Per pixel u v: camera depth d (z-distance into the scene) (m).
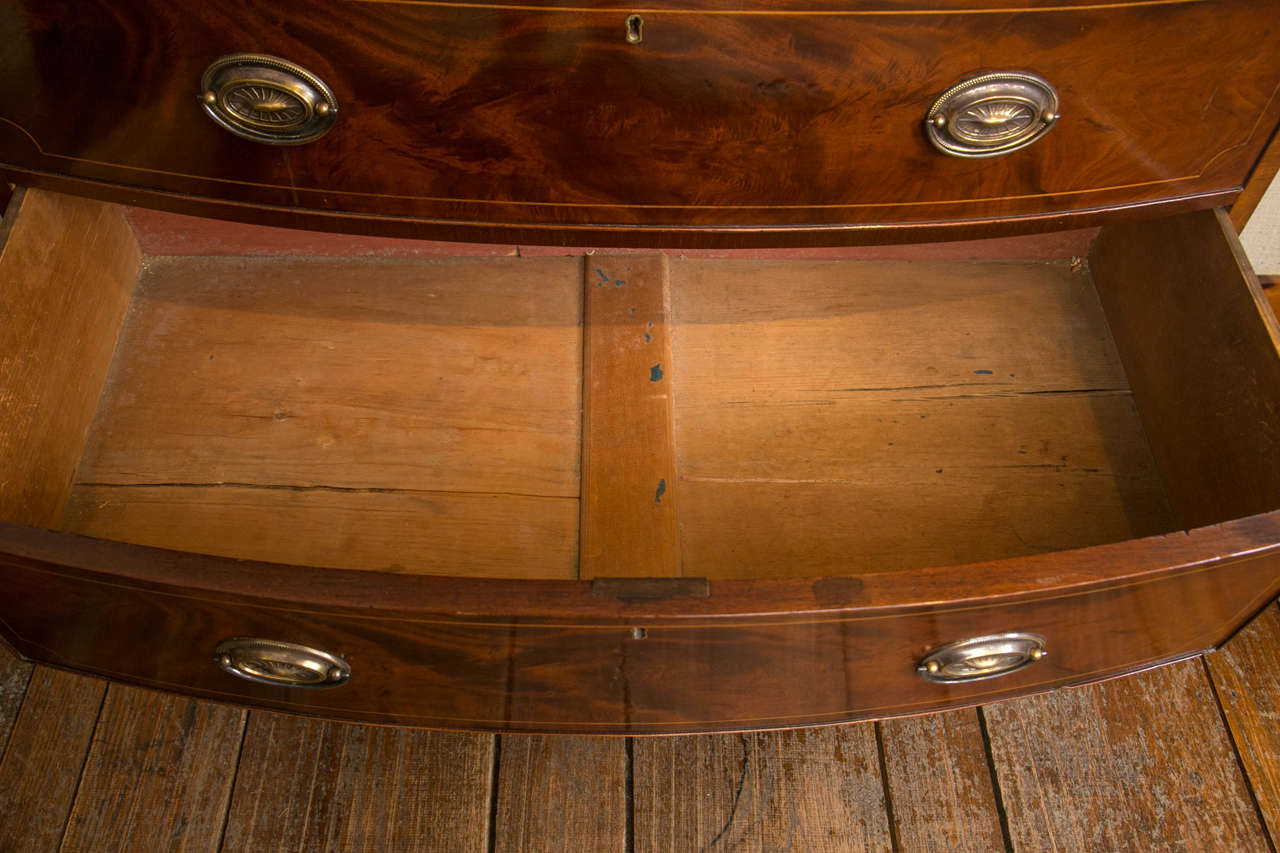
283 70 0.82
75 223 0.99
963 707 0.97
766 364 1.06
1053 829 1.02
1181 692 1.09
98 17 0.79
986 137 0.86
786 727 0.95
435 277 1.11
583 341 1.06
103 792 1.03
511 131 0.86
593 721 0.93
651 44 0.80
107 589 0.78
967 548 0.98
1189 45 0.82
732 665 0.82
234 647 0.83
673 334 1.08
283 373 1.04
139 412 1.02
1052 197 0.93
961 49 0.80
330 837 1.02
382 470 0.99
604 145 0.87
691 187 0.91
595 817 1.03
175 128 0.87
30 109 0.87
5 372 0.91
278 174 0.90
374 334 1.07
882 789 1.05
